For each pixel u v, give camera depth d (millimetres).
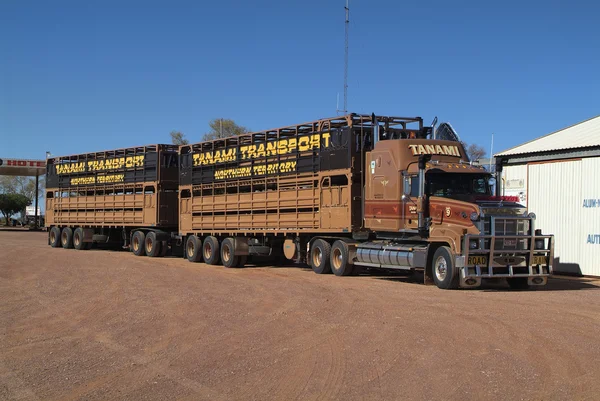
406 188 16469
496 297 13625
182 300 13570
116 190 29562
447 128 18641
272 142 20875
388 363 7918
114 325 10938
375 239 18047
